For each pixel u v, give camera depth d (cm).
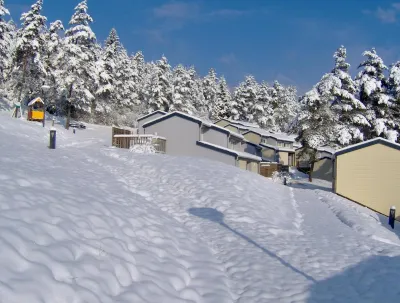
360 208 2011
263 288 646
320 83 3688
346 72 3709
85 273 476
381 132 3597
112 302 453
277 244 930
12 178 712
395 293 632
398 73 3656
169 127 3148
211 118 7462
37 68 4272
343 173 2320
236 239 938
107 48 5459
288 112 8294
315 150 3756
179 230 883
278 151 5462
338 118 3694
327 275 723
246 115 7388
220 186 1498
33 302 369
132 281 536
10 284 373
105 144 3416
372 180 2266
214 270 707
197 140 3064
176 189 1413
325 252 889
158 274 595
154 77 5681
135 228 732
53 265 448
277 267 757
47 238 502
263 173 3847
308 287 656
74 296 418
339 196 2253
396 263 809
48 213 581
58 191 734
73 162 1435
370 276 716
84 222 618
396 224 1802
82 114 5338
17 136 2230
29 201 595
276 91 8100
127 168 1653
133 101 6444
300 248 918
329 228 1199
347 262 811
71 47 4066
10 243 438
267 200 1512
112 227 668
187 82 5884
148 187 1384
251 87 7344
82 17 4103
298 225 1242
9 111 4128
